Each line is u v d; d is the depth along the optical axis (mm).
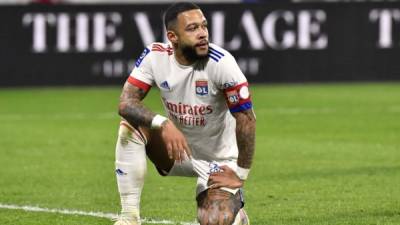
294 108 43625
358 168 27109
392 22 53281
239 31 53094
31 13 54062
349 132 35562
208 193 16688
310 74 53688
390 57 53562
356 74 53719
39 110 44750
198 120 16562
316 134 35094
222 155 17000
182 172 17422
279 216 20375
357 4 53281
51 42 54125
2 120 41219
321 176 25781
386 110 42469
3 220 20406
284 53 53406
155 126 15984
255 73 53406
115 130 37500
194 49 15820
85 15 53844
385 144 32281
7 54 54281
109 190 24391
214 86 16141
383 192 23094
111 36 53812
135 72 16562
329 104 44969
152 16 53406
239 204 16547
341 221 19641
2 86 54531
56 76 54406
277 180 25234
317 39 53469
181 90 16344
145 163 17047
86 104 46844
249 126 16031
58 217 20719
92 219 20469
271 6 53125
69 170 27812
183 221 19984
